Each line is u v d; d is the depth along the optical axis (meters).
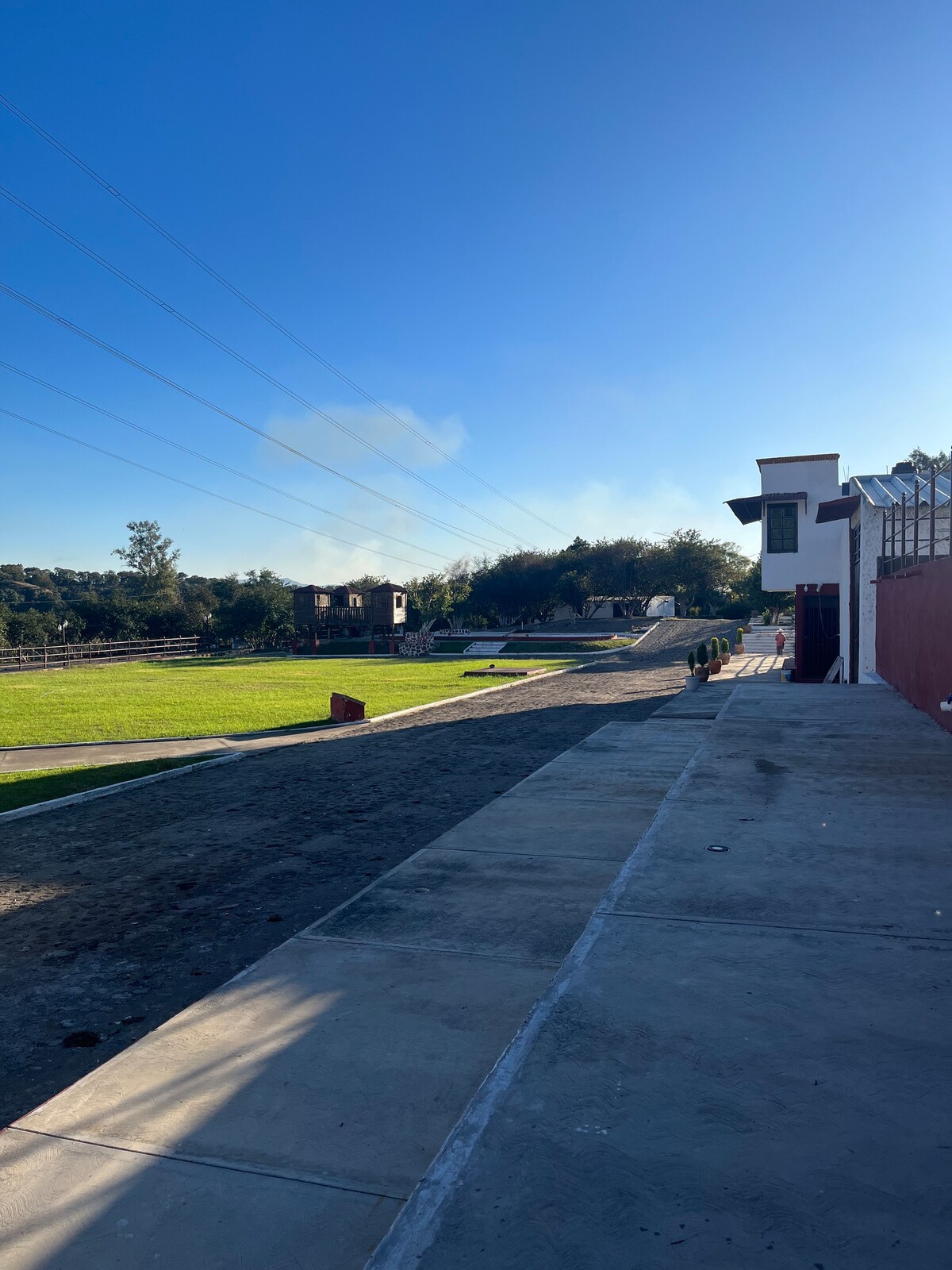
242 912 6.59
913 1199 2.20
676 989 3.55
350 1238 2.67
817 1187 2.26
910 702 13.13
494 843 7.60
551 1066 2.95
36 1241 2.69
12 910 6.86
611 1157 2.43
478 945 5.20
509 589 74.56
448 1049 3.88
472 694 26.88
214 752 15.48
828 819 6.30
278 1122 3.32
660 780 10.14
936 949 3.88
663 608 81.00
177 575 93.19
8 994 5.19
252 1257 2.60
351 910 5.92
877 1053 2.96
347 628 64.75
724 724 11.29
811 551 24.55
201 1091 3.58
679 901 4.66
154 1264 2.58
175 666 46.12
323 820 9.73
